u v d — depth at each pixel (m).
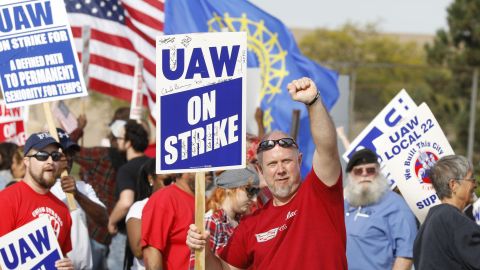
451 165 21.03
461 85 104.50
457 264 20.22
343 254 17.17
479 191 26.64
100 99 105.94
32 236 20.66
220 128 17.00
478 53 103.81
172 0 32.44
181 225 22.20
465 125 98.94
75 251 23.70
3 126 32.81
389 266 24.14
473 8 104.69
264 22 33.44
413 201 24.72
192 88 17.09
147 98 36.09
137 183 26.67
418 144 24.94
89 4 34.66
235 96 16.94
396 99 27.08
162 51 17.14
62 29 23.50
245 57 16.89
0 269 20.39
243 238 18.06
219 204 22.45
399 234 24.06
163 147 17.17
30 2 23.42
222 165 17.00
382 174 24.55
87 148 31.30
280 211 17.66
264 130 33.19
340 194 17.19
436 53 107.25
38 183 21.50
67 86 23.53
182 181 22.55
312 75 33.75
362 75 164.12
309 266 16.95
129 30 34.69
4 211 21.06
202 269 17.05
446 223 20.33
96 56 34.72
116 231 27.73
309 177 17.16
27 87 23.45
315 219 17.06
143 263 24.11
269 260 17.44
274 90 33.47
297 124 31.69
